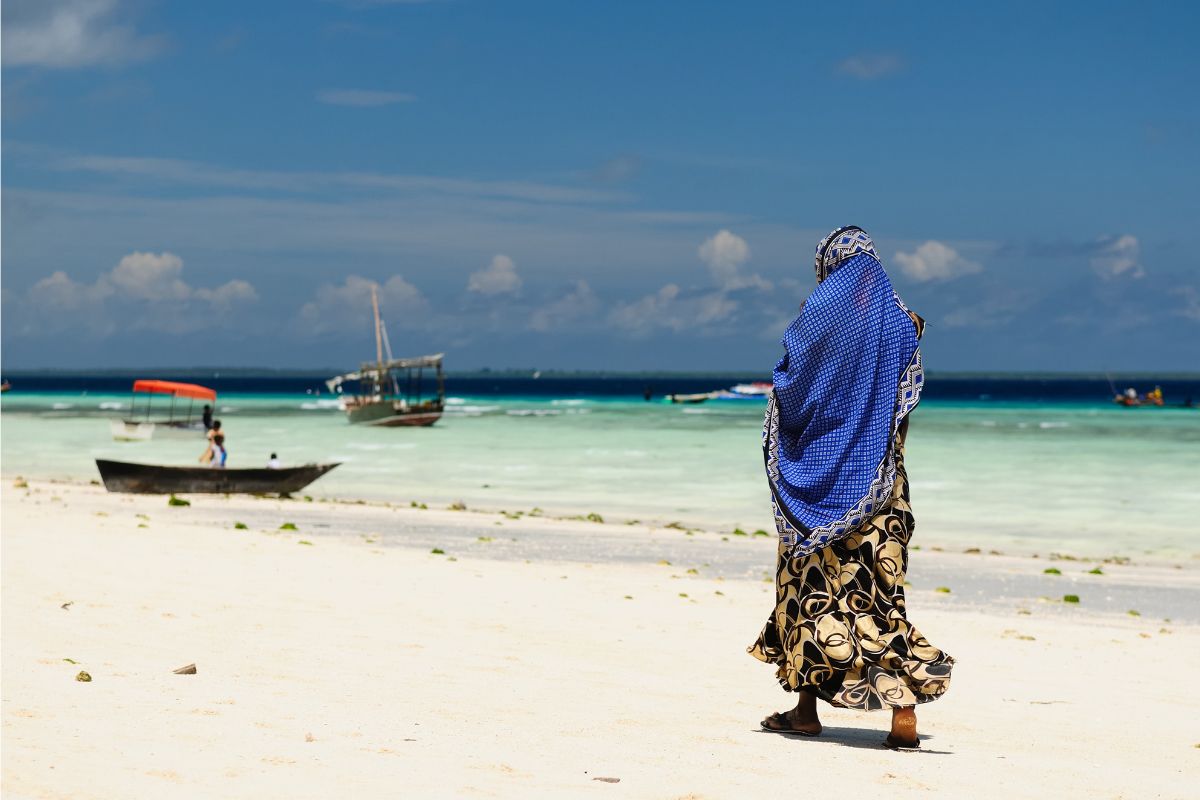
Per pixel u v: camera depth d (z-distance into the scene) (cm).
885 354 519
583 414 9406
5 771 409
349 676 685
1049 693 786
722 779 458
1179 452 4956
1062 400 16125
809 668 523
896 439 521
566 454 4669
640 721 589
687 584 1379
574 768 467
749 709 648
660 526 2395
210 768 433
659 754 503
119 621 852
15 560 1202
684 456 4547
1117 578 1775
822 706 677
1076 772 512
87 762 432
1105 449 5178
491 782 435
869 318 519
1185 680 869
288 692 617
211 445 3678
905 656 515
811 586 529
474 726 550
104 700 559
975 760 526
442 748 493
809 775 471
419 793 412
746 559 1830
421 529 2175
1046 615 1361
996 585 1656
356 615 966
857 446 517
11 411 9219
